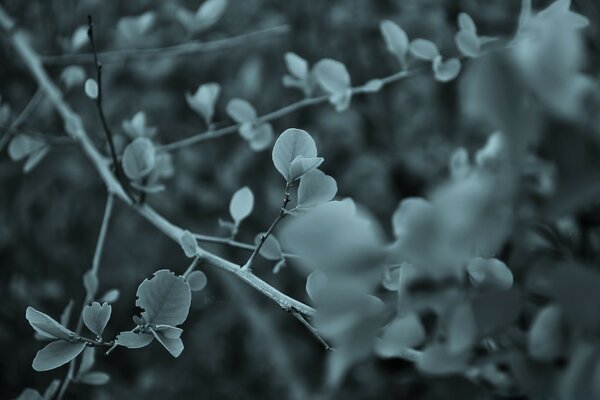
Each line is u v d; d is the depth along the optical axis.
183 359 1.29
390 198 1.27
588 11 0.69
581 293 0.38
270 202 1.29
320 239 0.40
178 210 1.31
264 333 1.27
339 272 0.40
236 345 1.30
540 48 0.36
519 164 0.37
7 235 1.29
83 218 1.35
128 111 1.32
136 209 0.68
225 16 1.38
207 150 1.32
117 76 1.32
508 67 0.36
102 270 1.31
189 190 1.30
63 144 0.88
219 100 1.33
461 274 0.41
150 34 1.34
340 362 0.41
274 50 1.34
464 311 0.40
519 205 0.38
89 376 0.63
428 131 1.26
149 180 0.69
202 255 0.59
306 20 1.34
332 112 1.29
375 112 1.29
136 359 1.28
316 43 1.34
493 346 0.43
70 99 1.28
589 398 0.39
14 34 0.94
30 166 0.81
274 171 1.32
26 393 0.63
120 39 1.24
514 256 0.44
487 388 0.45
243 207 0.63
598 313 0.38
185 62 1.34
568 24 0.36
